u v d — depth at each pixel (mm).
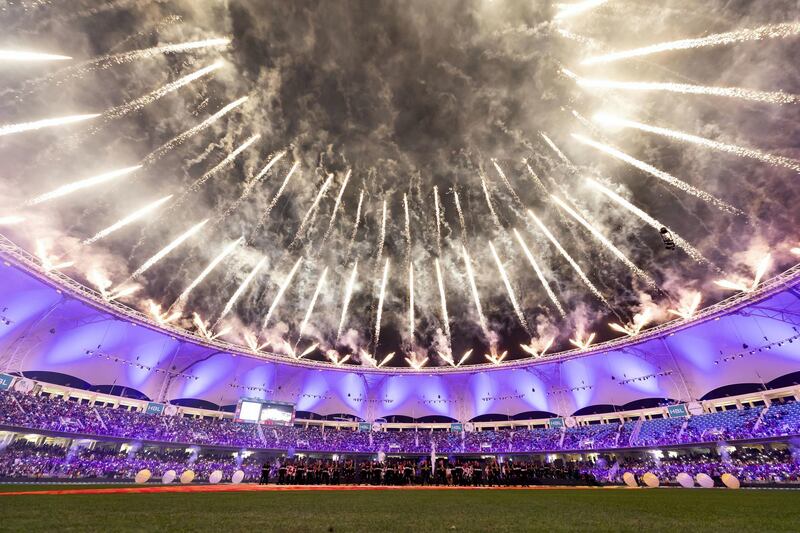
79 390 39219
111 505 9312
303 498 13422
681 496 14484
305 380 54031
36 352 35375
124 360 40562
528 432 49500
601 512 8891
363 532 5898
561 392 50750
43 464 29359
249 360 49094
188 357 45344
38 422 31703
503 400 53562
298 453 46562
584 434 45688
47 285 32125
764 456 32938
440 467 32688
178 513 7965
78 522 6371
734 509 9352
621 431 43125
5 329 32438
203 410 47906
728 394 41375
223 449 42281
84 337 37531
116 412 38969
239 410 45062
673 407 40875
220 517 7453
